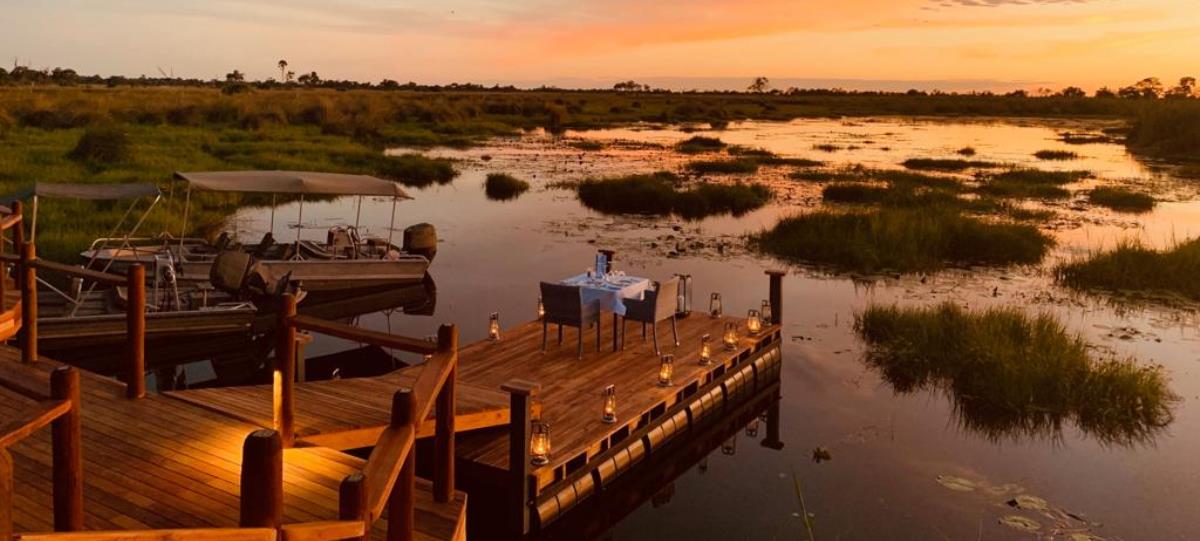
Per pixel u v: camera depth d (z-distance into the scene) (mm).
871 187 26328
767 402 9844
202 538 2459
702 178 31203
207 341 11055
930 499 7258
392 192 14086
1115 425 8930
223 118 47094
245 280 11945
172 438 5969
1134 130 50062
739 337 10422
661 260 17578
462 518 5211
